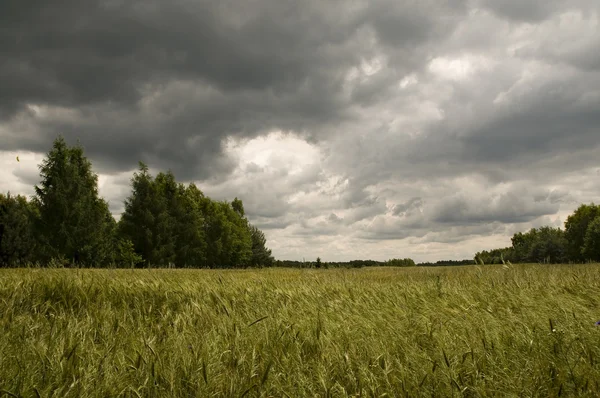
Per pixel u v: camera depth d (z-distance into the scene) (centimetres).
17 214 3559
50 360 333
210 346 388
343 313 562
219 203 6081
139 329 475
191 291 779
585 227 7369
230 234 5656
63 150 3133
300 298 708
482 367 359
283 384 335
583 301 597
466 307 590
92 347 386
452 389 313
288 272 1583
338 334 457
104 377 318
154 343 410
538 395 314
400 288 798
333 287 856
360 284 931
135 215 3956
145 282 843
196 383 319
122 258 3481
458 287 770
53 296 683
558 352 386
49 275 820
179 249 4422
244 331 466
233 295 754
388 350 399
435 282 848
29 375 307
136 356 364
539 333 430
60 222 3000
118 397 297
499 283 830
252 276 1210
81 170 3453
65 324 479
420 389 321
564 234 7962
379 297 699
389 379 340
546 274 925
